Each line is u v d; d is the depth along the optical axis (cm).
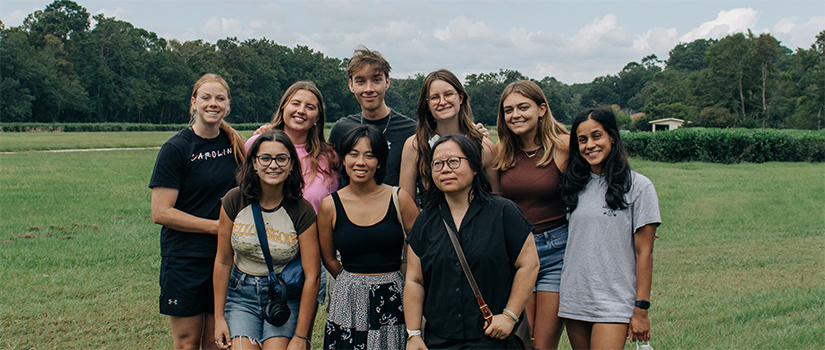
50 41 7544
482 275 287
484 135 384
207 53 9738
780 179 1730
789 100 6438
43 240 795
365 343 317
